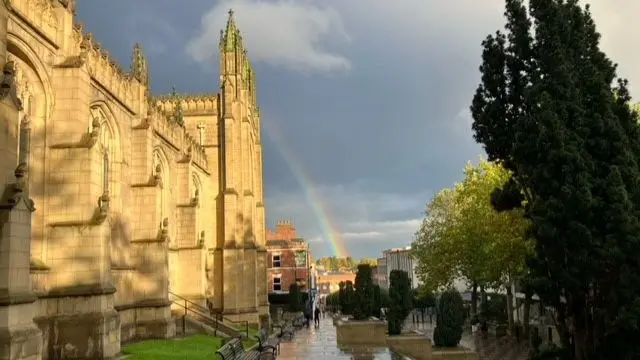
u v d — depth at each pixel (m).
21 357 16.64
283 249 125.00
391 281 43.03
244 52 65.75
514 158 21.72
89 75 25.97
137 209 35.28
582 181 18.73
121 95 33.47
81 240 23.70
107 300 23.98
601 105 20.75
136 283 34.78
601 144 19.91
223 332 40.22
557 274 19.42
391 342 38.41
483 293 76.94
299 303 90.25
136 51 36.81
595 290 20.41
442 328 35.47
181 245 45.41
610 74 22.70
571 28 22.03
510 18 24.28
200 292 44.66
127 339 33.22
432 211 71.31
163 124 42.97
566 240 19.06
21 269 17.42
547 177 19.58
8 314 16.55
